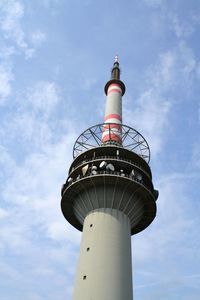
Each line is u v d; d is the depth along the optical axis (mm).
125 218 46969
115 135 56938
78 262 43594
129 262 42938
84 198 48750
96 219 45844
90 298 38500
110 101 66312
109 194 47594
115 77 74375
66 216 53594
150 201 50500
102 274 40281
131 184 47719
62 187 51469
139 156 52594
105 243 43062
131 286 41188
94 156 51969
